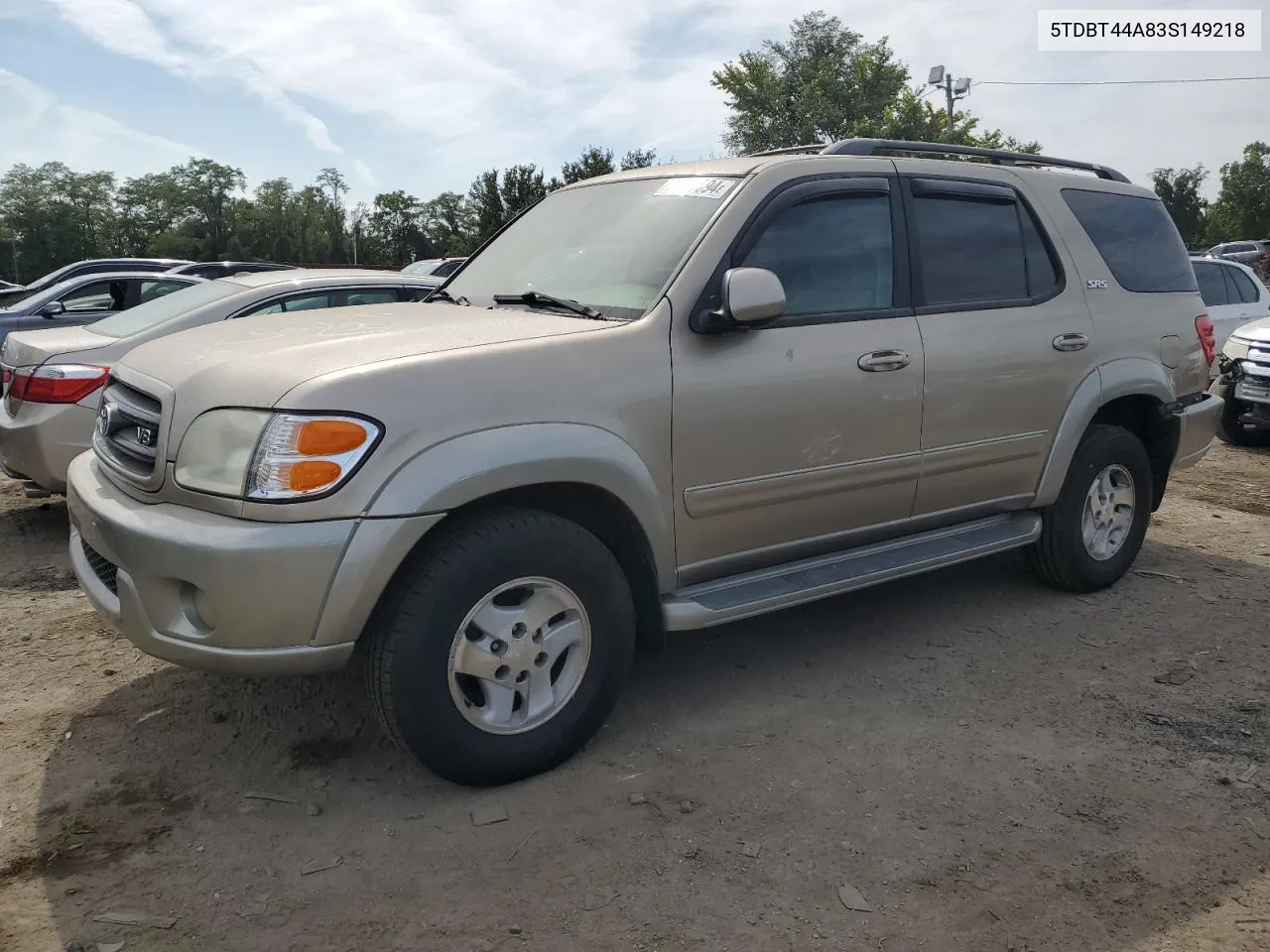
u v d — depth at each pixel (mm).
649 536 3270
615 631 3225
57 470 5480
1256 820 2941
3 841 2783
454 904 2533
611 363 3160
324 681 3842
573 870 2676
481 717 2988
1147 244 5098
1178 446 5164
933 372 3969
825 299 3734
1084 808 2996
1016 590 5012
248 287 6230
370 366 2812
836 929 2441
